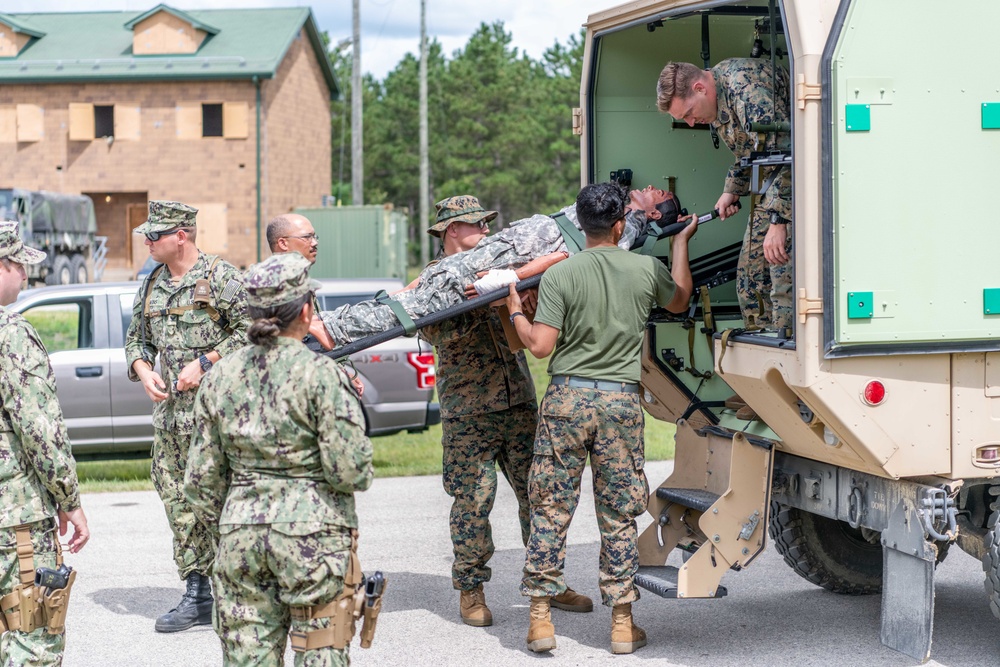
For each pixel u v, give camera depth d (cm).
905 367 449
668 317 573
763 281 525
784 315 483
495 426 557
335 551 354
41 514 405
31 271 2547
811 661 498
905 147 438
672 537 549
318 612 355
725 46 613
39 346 402
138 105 3534
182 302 540
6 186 3584
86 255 2956
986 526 523
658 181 609
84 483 980
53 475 400
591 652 518
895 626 485
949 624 550
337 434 351
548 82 6962
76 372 958
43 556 406
